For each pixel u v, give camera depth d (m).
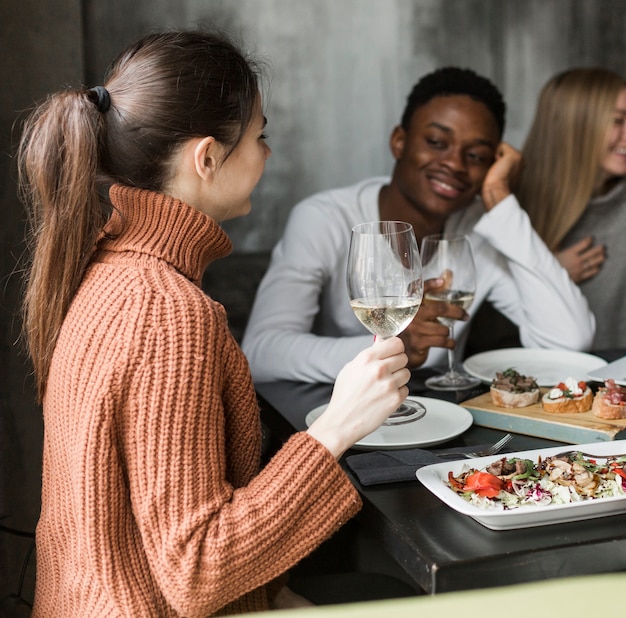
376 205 2.31
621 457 1.02
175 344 0.87
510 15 2.42
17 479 1.88
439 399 1.37
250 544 0.87
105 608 0.88
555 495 0.92
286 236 2.20
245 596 1.02
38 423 1.88
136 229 0.97
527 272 2.09
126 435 0.87
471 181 2.33
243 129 1.01
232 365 0.94
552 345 2.05
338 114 2.34
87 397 0.87
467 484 0.96
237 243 2.33
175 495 0.86
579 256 2.54
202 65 0.97
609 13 2.49
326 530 0.91
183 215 0.97
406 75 2.38
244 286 2.36
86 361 0.88
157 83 0.96
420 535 0.88
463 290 1.46
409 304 1.05
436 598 0.31
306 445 0.93
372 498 0.99
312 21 2.28
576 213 2.51
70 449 0.89
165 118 0.96
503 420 1.23
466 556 0.83
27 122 1.07
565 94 2.46
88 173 0.94
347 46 2.32
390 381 0.96
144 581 0.89
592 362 1.54
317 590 1.40
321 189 2.37
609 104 2.46
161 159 0.98
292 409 1.40
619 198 2.52
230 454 1.00
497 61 2.43
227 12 2.20
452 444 1.18
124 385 0.86
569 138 2.48
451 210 2.35
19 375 1.84
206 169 0.99
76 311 0.93
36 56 1.82
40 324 0.97
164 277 0.92
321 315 2.24
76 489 0.87
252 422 0.99
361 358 0.97
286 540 0.89
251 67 1.10
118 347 0.86
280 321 2.02
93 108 0.96
